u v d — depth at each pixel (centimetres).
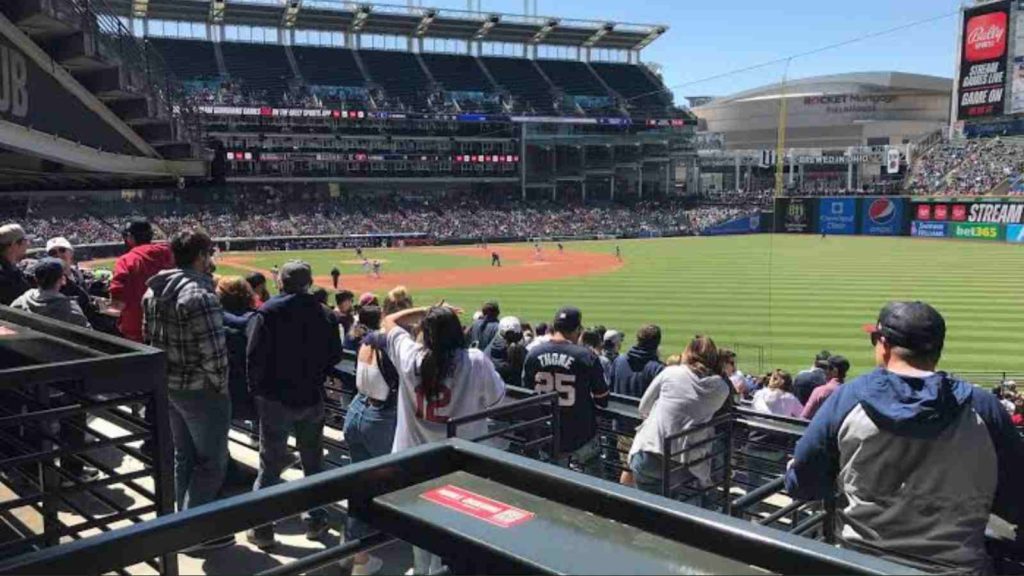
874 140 10612
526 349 759
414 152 7650
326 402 709
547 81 8400
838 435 266
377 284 3466
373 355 479
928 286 2998
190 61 7000
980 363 1697
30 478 377
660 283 3303
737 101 11538
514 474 180
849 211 6444
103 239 5362
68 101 982
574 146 8325
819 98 10844
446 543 160
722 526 146
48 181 1568
